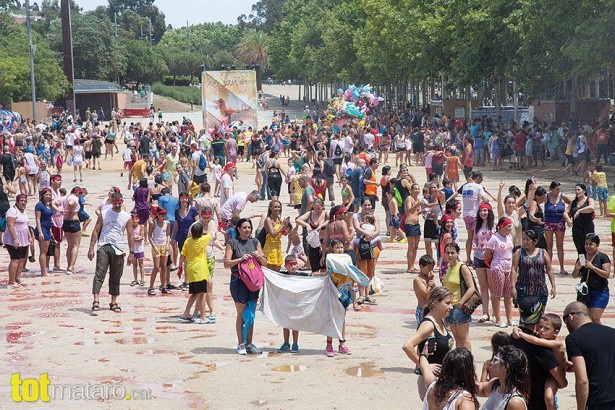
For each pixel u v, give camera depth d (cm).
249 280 1463
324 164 3541
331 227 1697
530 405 1016
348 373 1376
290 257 1523
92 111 11975
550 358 1010
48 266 2338
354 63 10594
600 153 4594
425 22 6656
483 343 1538
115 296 1845
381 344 1556
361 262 1836
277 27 16688
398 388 1293
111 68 14162
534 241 1514
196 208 2153
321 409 1199
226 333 1648
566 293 1927
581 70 4406
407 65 7862
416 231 2186
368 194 3020
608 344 986
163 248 2003
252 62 19612
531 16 4816
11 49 9450
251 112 6247
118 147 7669
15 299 1972
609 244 2541
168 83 17750
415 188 2194
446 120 6506
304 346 1558
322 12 12938
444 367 852
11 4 10656
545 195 1994
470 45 5672
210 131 5831
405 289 2022
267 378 1351
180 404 1227
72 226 2283
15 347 1549
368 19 8762
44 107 9269
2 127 6669
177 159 4069
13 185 4372
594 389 979
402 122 7781
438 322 1047
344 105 6600
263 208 3538
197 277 1711
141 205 2614
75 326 1706
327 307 1476
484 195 2198
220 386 1310
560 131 4994
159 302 1934
